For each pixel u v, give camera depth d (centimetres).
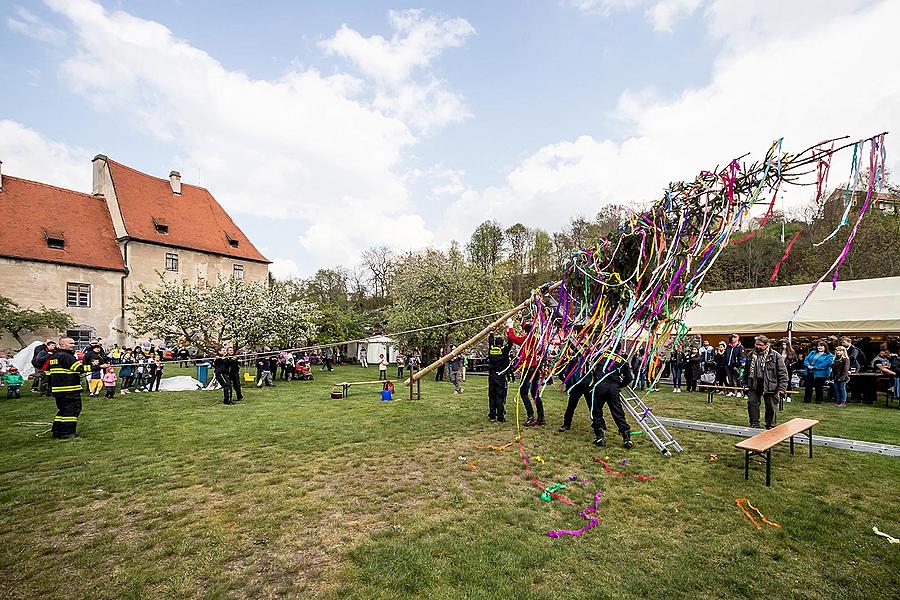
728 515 421
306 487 503
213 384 1465
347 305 4934
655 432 759
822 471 543
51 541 379
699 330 1606
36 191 2972
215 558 348
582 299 681
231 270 3691
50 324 2520
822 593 301
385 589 303
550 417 906
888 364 1097
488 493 482
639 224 596
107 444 695
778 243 2519
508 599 291
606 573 323
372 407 1045
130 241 3088
